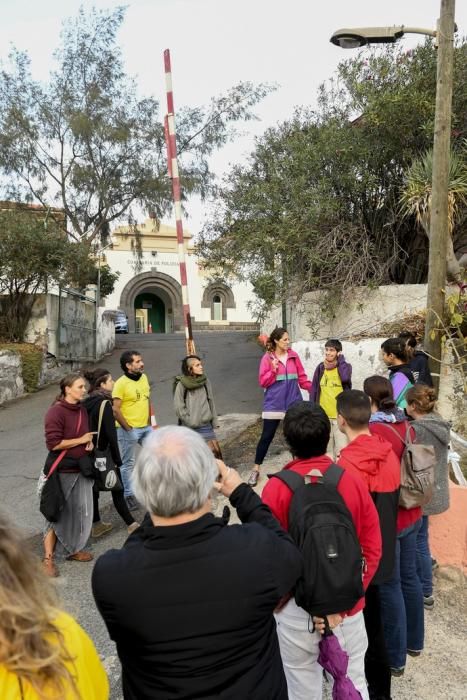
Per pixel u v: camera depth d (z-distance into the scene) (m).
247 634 1.64
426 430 3.53
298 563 1.81
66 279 13.84
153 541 1.67
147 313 42.00
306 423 2.53
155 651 1.58
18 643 1.12
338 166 9.27
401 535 3.20
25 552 1.25
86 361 16.33
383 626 3.17
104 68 22.52
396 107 8.57
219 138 23.08
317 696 2.49
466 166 7.75
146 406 6.00
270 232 9.52
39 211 21.52
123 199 23.72
